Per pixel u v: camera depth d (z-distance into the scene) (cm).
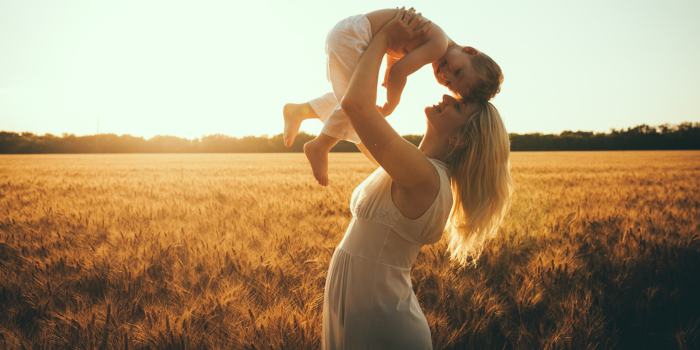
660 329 228
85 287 262
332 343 121
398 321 111
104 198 734
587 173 1630
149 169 2025
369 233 114
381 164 99
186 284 260
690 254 329
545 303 248
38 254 326
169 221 486
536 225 452
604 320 234
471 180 119
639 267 306
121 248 328
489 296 250
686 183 1130
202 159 3850
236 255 310
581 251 367
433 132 121
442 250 323
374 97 98
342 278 119
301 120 158
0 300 239
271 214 537
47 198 736
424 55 110
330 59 119
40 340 191
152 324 199
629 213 535
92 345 186
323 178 130
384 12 122
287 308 211
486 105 117
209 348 189
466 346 201
